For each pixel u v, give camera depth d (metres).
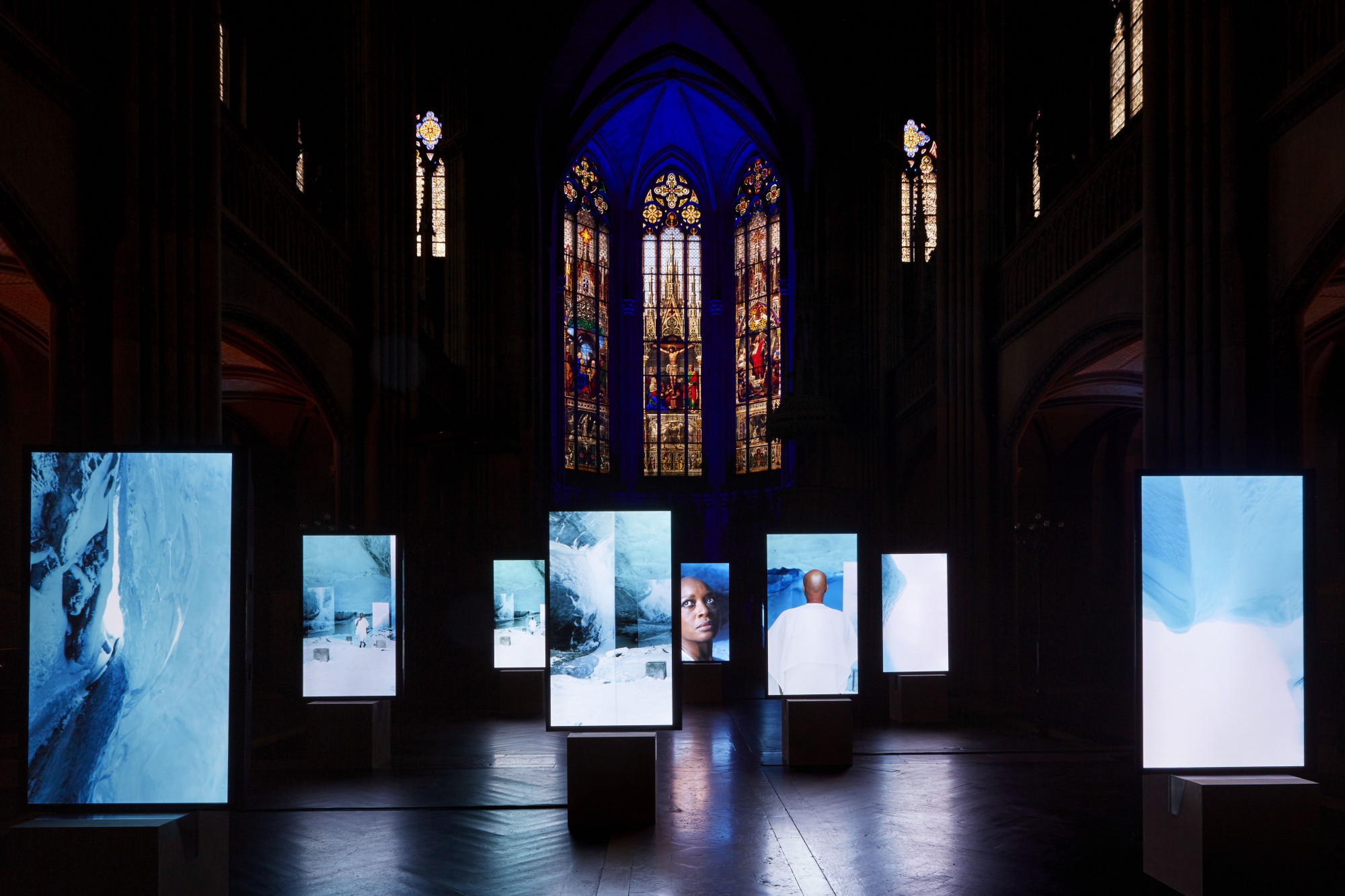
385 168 16.27
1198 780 6.08
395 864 6.97
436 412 20.67
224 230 10.30
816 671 10.62
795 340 27.44
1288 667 6.07
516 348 27.83
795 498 25.11
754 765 10.54
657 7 31.61
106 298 8.48
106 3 8.57
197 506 5.32
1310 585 6.08
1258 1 9.11
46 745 5.23
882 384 26.14
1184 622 6.07
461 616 20.02
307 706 10.44
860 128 27.72
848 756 10.37
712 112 38.47
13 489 14.48
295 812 8.53
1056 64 18.56
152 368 8.72
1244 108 9.10
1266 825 5.90
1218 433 9.24
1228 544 6.12
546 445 32.72
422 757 11.16
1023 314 15.11
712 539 39.81
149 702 5.29
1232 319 9.03
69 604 5.28
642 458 41.00
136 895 5.10
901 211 26.95
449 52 26.45
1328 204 8.01
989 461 16.69
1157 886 6.39
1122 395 18.05
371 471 15.62
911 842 7.46
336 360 14.70
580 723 7.87
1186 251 9.59
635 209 41.56
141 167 8.71
